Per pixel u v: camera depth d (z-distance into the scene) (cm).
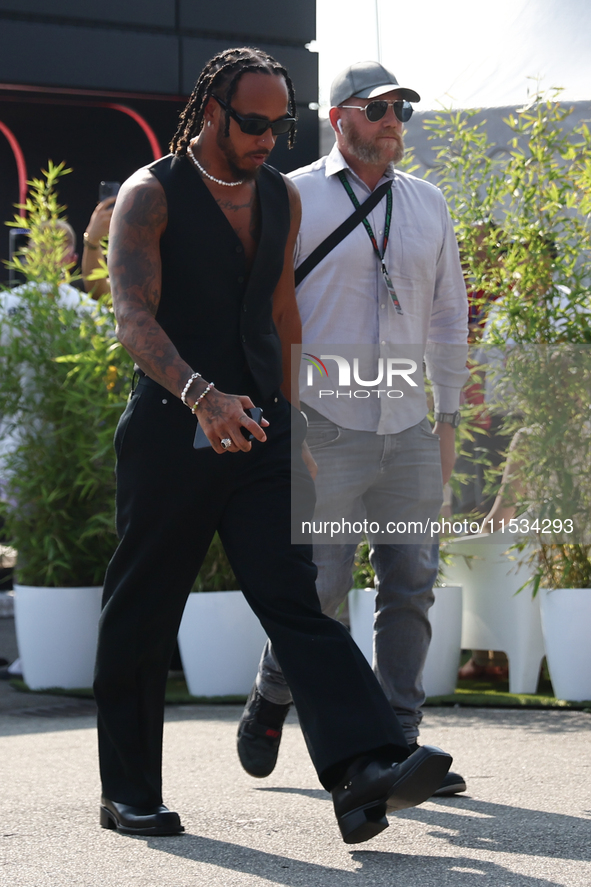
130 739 743
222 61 685
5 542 1496
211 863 672
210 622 1317
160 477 700
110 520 1399
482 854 683
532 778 892
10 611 2200
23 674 1480
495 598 1327
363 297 874
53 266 1505
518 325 1313
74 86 2161
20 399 1459
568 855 677
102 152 2533
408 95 883
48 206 1542
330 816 786
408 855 685
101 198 1482
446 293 937
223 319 696
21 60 2122
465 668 1470
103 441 1378
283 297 760
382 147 877
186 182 690
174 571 718
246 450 625
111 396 1395
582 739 1050
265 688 855
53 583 1472
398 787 635
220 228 690
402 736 664
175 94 2230
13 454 1440
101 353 1395
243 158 682
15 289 1489
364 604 1279
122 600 725
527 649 1309
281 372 724
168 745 1060
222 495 704
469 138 1337
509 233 1322
